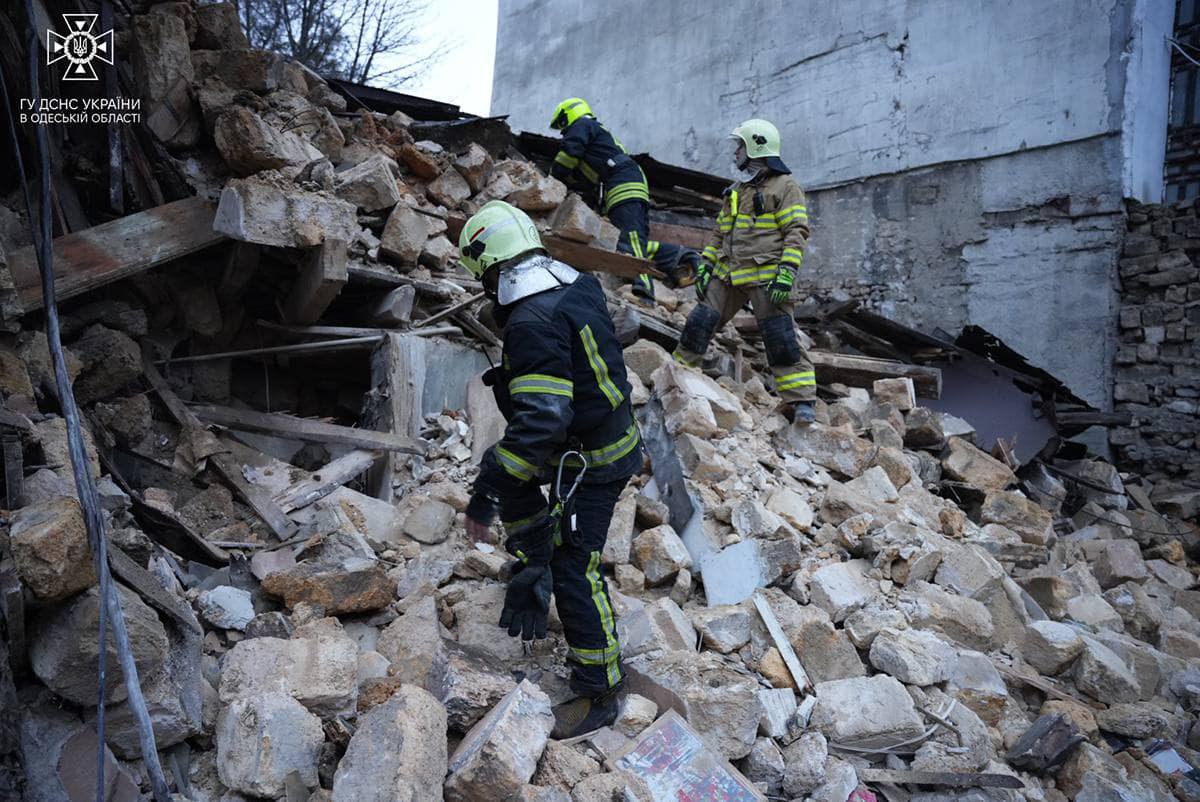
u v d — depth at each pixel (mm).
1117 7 7840
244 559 3207
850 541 4031
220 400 4199
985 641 3797
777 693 3053
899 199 9312
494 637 2998
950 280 8922
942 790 2941
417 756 2086
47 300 2346
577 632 2611
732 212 5180
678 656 2965
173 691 2275
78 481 2107
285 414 4191
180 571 3004
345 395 4867
